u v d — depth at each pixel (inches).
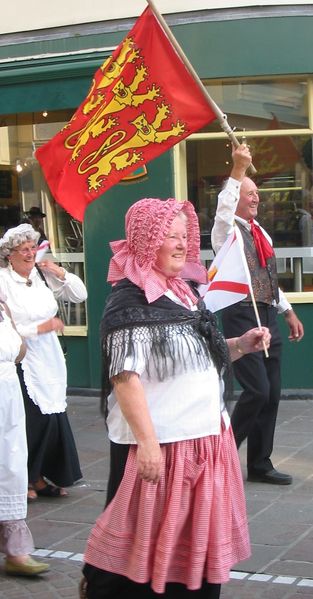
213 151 441.4
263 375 291.6
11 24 458.0
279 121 439.2
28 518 278.1
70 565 241.1
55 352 291.6
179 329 168.1
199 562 165.9
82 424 402.0
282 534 256.7
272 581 224.7
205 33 429.1
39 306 284.7
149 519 164.4
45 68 445.4
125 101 242.1
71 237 467.5
